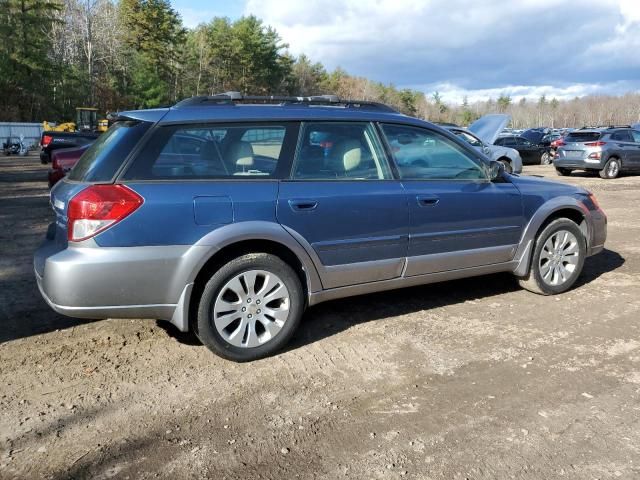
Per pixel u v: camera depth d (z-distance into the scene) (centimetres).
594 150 1670
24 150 3188
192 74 7406
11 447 280
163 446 282
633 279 572
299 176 390
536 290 512
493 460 271
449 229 444
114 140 362
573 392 337
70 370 365
